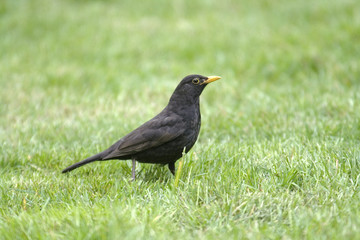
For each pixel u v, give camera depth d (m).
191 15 23.23
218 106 13.13
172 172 8.76
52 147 10.23
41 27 21.66
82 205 6.98
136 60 18.25
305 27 20.00
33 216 6.46
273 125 10.72
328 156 7.91
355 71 14.88
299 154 8.14
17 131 11.14
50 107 13.30
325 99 12.07
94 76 16.19
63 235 5.99
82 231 5.89
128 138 8.33
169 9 24.05
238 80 15.92
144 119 12.08
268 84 15.55
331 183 7.06
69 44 19.78
